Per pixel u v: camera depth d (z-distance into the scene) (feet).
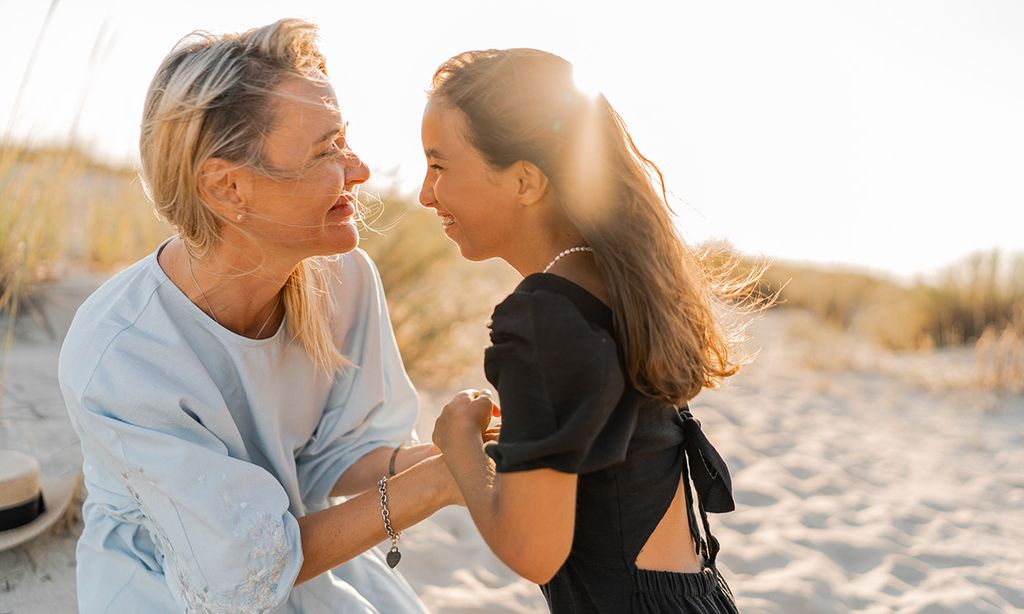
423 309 17.65
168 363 5.69
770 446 16.78
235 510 5.47
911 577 11.37
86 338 5.64
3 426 10.22
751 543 12.01
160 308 5.74
